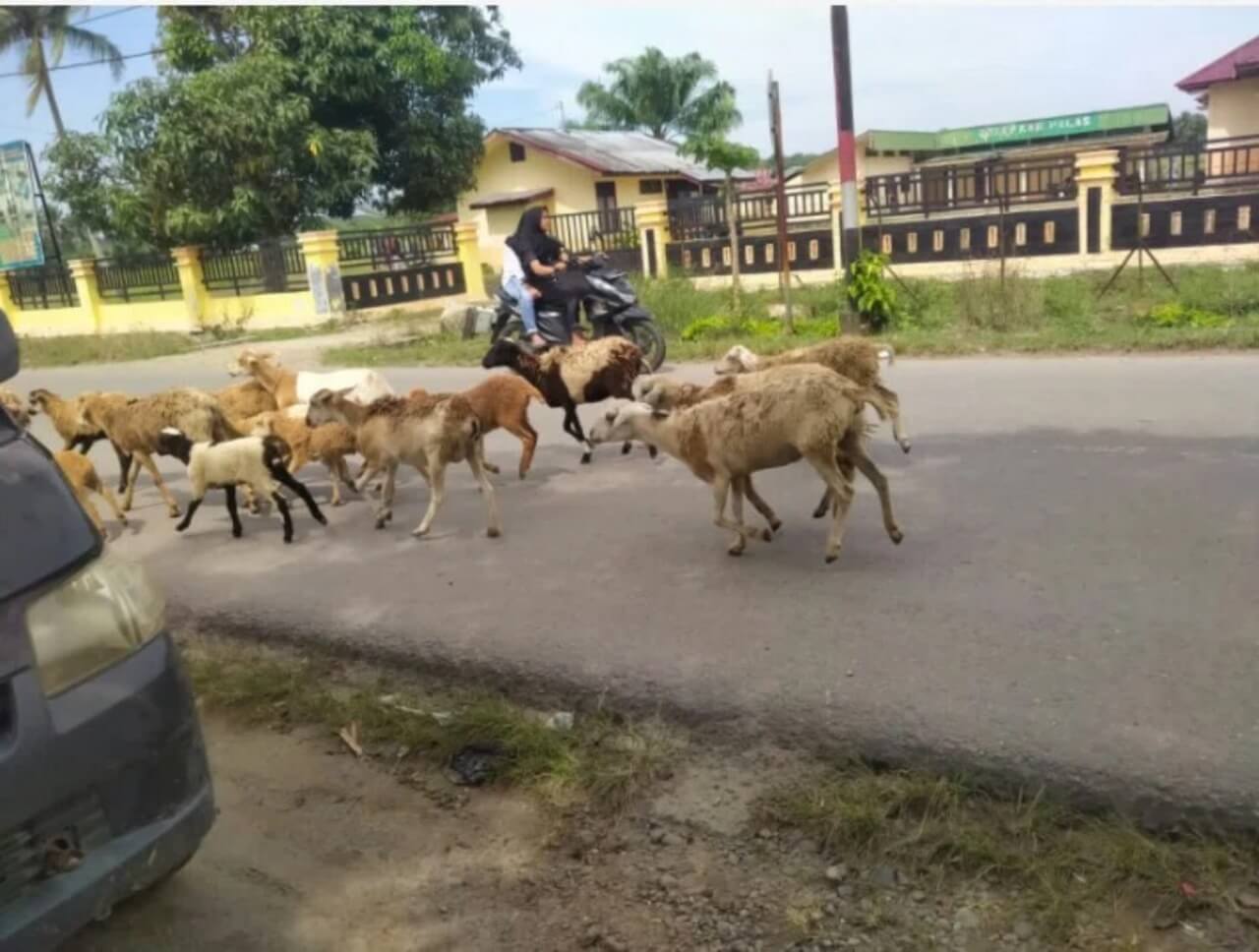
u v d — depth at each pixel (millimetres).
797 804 3480
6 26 35281
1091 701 3859
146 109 23984
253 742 4316
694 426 5621
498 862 3404
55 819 2537
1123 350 11094
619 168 35031
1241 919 2854
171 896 3318
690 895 3154
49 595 2631
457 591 5664
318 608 5637
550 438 9398
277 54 24938
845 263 14102
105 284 25844
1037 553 5383
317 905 3244
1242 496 5965
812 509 6473
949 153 39344
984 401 9086
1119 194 17250
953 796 3416
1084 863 3107
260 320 23406
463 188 30578
